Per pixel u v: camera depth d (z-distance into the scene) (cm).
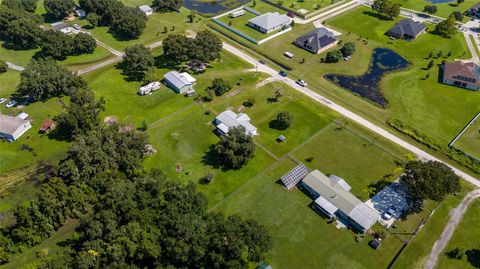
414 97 15450
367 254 9888
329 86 16088
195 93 15488
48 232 10238
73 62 17462
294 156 12719
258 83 16138
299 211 10944
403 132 13712
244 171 12162
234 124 13400
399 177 11925
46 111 14512
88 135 12394
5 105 14725
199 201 10162
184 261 8819
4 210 11088
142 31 19650
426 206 11088
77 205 10762
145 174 11469
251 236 9031
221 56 18025
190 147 13050
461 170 12325
